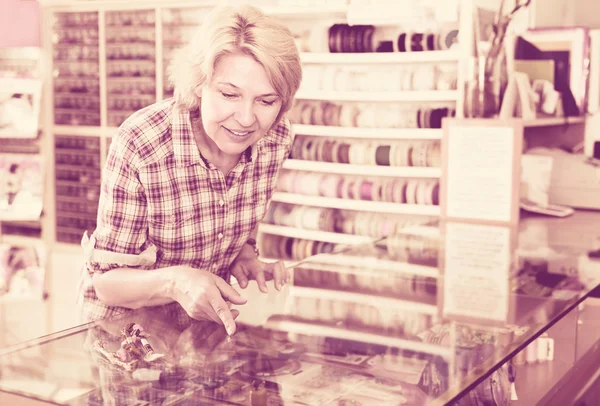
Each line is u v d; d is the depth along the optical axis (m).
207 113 1.41
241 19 1.35
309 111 3.65
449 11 3.27
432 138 3.39
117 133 1.58
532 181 3.28
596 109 3.26
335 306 1.54
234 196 1.74
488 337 1.33
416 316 1.48
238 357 1.20
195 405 0.99
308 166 3.68
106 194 1.60
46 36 4.48
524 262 2.06
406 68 3.42
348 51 3.52
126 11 4.30
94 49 4.43
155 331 1.33
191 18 4.07
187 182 1.63
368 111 3.53
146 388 1.05
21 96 4.22
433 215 3.41
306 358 1.21
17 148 4.56
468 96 3.26
